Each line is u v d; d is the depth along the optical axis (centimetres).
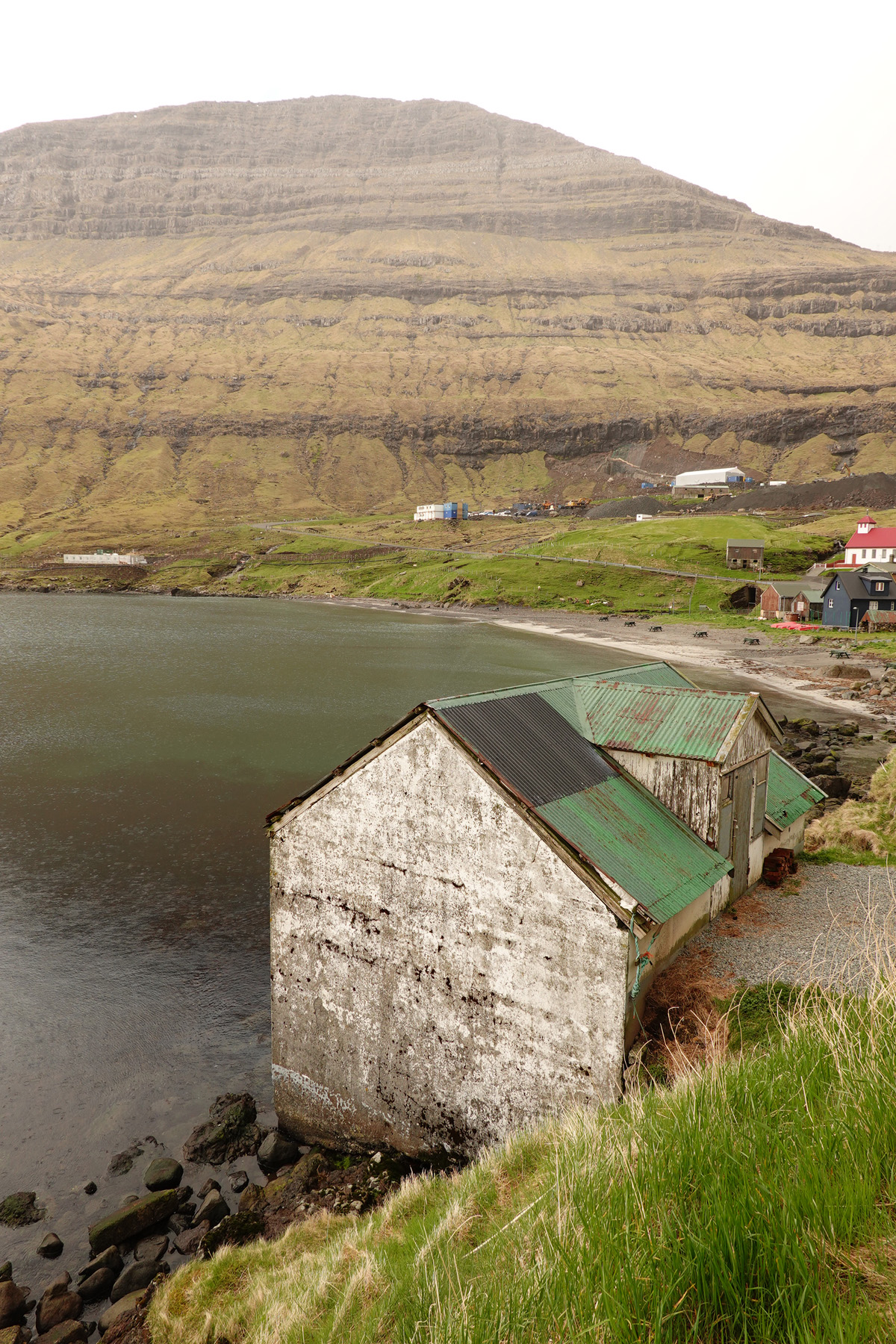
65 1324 1438
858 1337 400
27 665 9725
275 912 1928
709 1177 573
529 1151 1191
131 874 3588
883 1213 486
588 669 9544
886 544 14725
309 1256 1362
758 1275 467
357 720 6675
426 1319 701
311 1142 1922
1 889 3425
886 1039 663
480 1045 1619
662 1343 449
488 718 1809
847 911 2056
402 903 1709
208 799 4612
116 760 5412
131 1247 1648
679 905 1577
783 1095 702
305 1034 1906
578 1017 1483
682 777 1908
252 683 8475
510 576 18288
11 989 2677
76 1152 1953
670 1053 1439
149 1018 2517
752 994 1606
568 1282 528
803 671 9112
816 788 2628
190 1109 2108
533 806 1534
